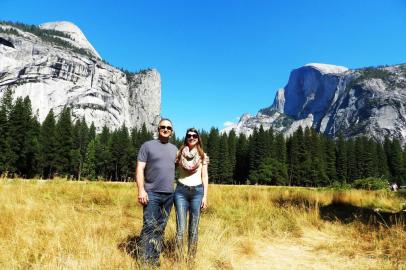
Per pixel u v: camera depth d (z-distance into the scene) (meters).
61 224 5.65
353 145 120.19
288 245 6.47
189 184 4.77
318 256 5.76
